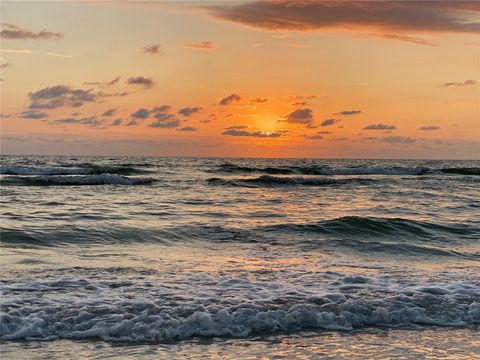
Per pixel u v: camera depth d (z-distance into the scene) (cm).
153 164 7025
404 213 2112
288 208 2231
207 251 1234
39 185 3291
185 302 744
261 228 1586
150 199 2505
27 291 788
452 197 2841
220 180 3769
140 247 1283
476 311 752
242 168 5881
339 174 5259
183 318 682
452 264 1134
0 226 1489
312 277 934
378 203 2500
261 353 602
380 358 592
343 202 2531
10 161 7431
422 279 937
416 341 649
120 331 645
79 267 995
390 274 978
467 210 2233
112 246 1287
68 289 808
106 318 673
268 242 1380
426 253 1272
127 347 607
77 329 648
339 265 1076
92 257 1123
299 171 5297
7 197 2462
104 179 3475
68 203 2230
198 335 653
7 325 644
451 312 747
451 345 637
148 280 886
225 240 1405
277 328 685
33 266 998
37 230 1427
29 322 654
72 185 3344
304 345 630
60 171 4322
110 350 597
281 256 1173
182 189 3169
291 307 725
